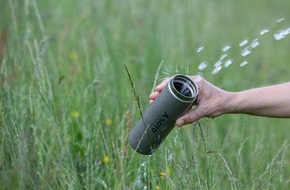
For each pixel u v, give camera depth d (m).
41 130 5.02
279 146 5.93
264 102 3.82
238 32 9.96
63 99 5.52
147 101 5.38
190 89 3.79
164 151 4.71
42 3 8.34
